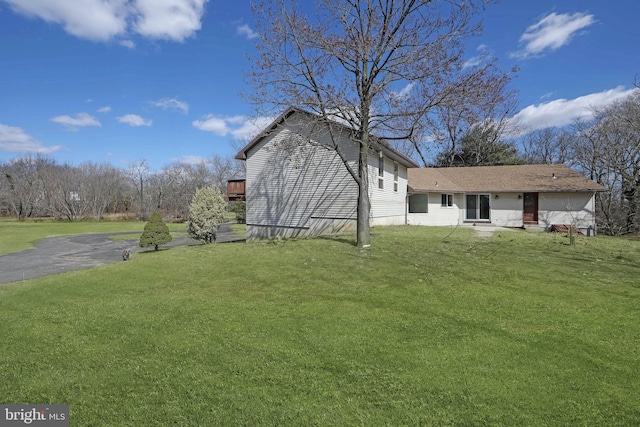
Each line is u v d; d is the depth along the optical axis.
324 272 7.75
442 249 10.03
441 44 9.93
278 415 2.79
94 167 48.22
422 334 4.28
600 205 25.34
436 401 2.88
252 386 3.24
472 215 21.88
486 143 32.88
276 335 4.43
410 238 12.22
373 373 3.38
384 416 2.72
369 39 9.61
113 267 9.85
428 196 20.83
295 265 8.62
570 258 8.76
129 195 49.12
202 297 6.41
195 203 15.70
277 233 16.44
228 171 51.47
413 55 10.02
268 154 16.70
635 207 23.58
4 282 9.56
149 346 4.27
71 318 5.48
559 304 5.24
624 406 2.74
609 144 23.84
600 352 3.68
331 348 3.96
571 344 3.88
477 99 9.84
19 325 5.20
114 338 4.59
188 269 9.04
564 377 3.19
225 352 3.99
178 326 4.93
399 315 4.98
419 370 3.39
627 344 3.86
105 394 3.22
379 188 16.48
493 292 5.90
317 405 2.90
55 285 7.87
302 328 4.62
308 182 15.59
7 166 48.25
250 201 17.31
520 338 4.07
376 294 6.02
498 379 3.18
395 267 7.91
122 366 3.77
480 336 4.15
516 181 21.56
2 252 17.55
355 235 13.42
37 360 3.99
